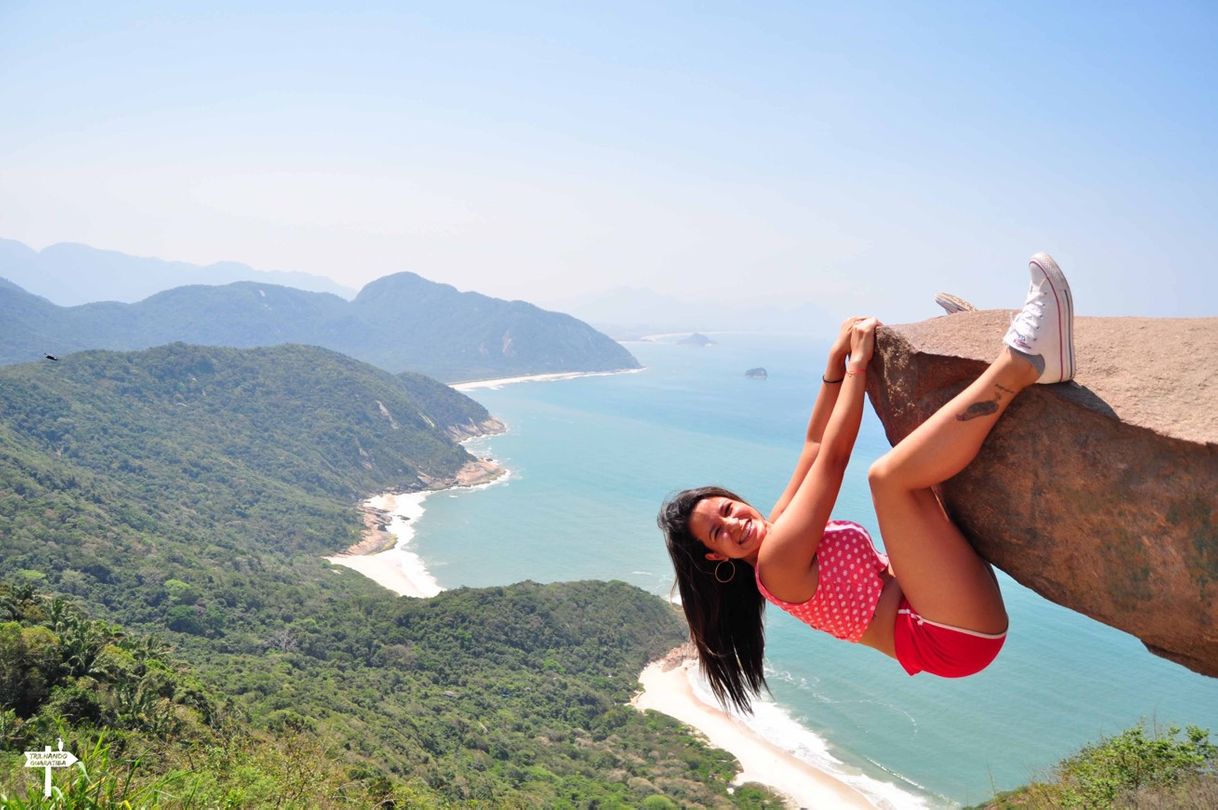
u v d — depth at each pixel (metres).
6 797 3.00
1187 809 8.50
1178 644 2.21
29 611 29.56
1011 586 89.81
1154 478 2.11
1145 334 2.47
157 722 19.73
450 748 47.12
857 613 2.55
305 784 8.93
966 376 2.49
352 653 66.50
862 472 121.38
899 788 48.69
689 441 183.88
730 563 2.79
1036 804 10.55
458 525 121.31
